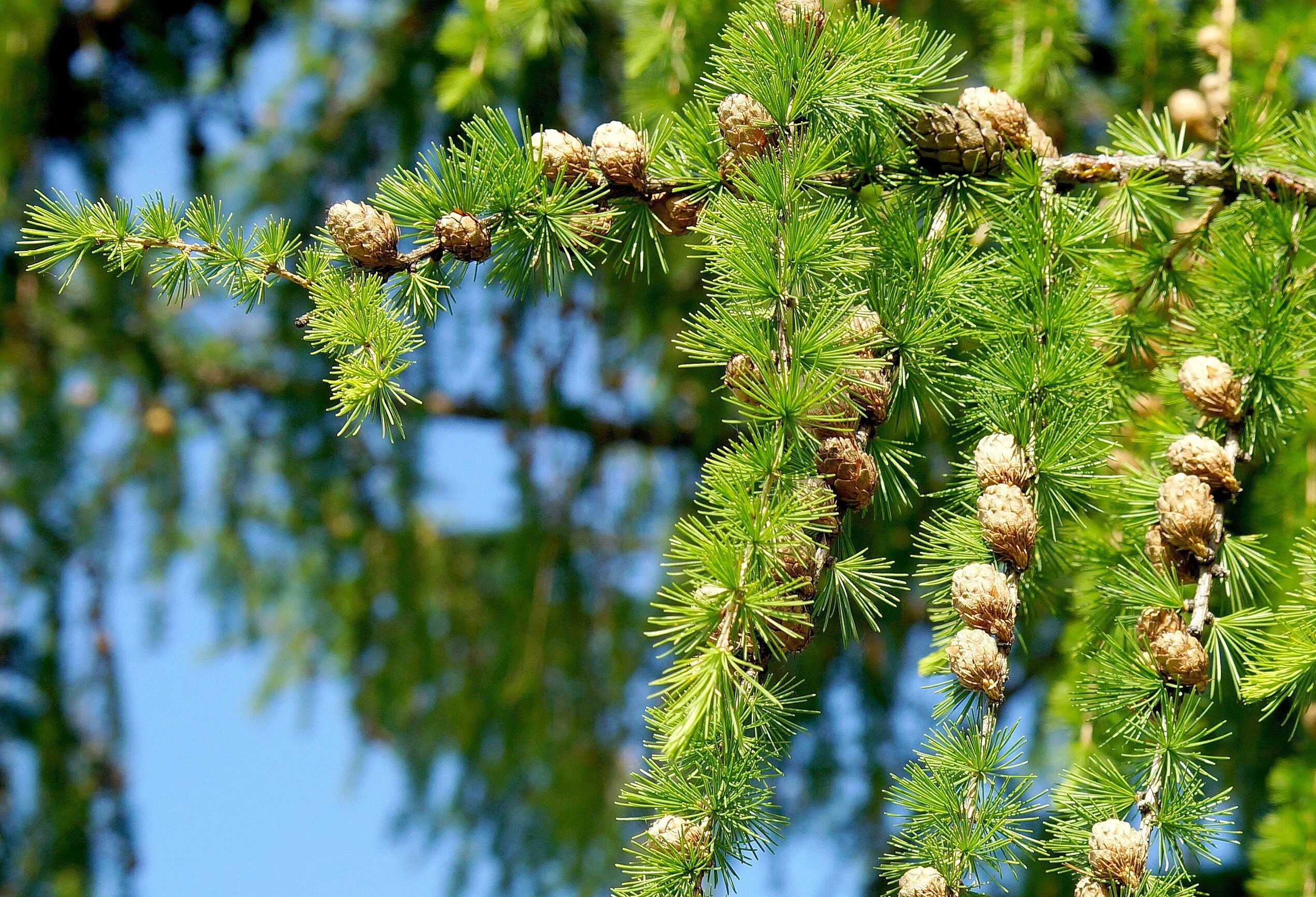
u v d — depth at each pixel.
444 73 3.21
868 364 2.05
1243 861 2.61
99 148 3.34
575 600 3.38
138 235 2.08
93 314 3.31
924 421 2.28
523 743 3.44
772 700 2.02
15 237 3.20
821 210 2.08
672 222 2.13
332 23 3.39
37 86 3.09
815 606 2.08
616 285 3.14
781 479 2.04
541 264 2.14
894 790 2.05
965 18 2.77
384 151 3.38
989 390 2.11
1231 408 2.12
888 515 2.12
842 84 2.10
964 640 2.05
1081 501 2.12
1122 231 2.16
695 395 3.30
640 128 2.15
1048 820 2.10
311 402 3.45
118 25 3.32
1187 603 2.09
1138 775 2.09
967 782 2.04
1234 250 2.14
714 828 2.02
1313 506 2.37
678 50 2.50
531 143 2.12
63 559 3.28
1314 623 2.09
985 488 2.09
